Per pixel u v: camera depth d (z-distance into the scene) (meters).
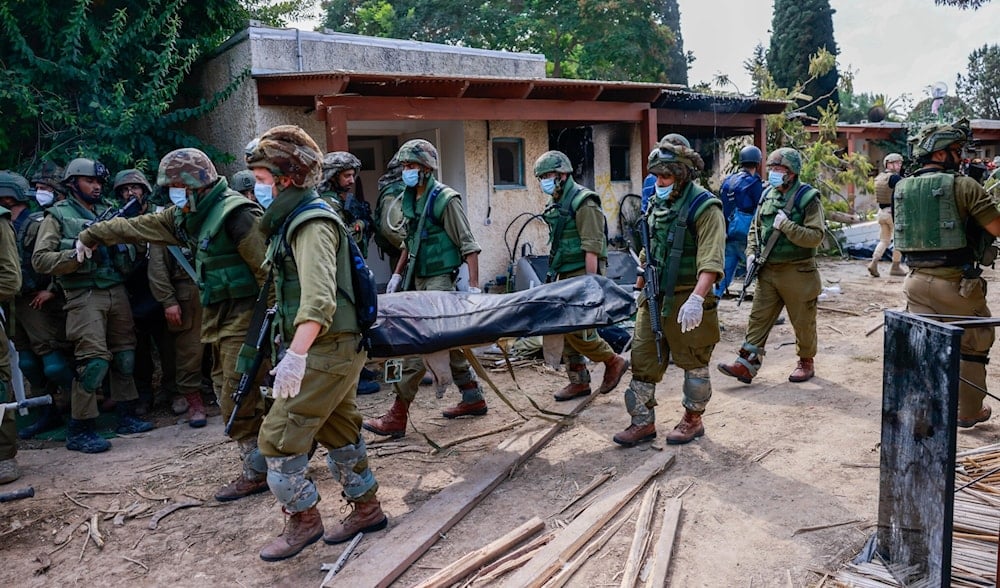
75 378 4.79
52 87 7.61
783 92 14.70
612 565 3.04
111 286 4.94
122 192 5.26
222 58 9.05
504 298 4.20
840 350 6.55
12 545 3.48
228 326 3.65
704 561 3.03
